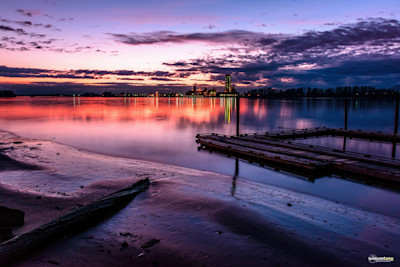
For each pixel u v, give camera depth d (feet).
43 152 69.82
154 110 299.38
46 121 163.22
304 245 24.56
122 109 310.24
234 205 34.35
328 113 258.16
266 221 29.58
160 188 40.86
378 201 41.09
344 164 53.36
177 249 22.95
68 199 34.12
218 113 258.78
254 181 50.75
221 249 23.25
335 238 26.40
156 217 29.89
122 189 37.06
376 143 107.24
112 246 23.00
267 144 77.10
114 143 92.99
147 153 76.54
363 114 245.04
